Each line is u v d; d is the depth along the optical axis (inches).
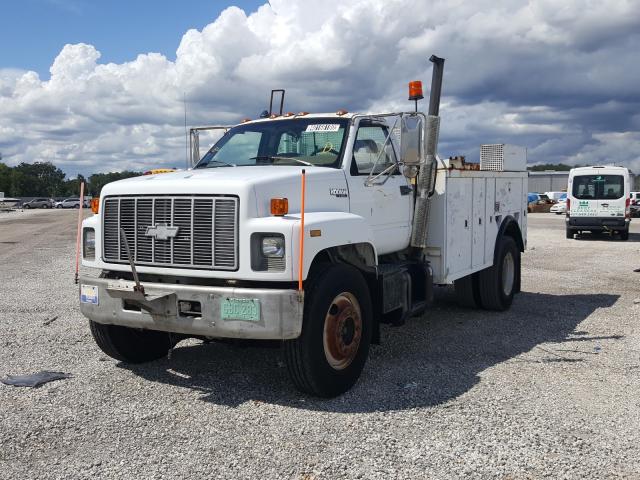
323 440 173.0
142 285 203.5
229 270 194.7
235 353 264.4
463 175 305.3
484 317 341.4
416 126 241.3
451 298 399.9
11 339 288.2
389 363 249.3
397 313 254.4
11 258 670.5
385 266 257.8
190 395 211.0
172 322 199.6
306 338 195.5
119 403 203.3
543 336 295.6
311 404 201.8
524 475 151.9
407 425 183.2
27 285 462.6
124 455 164.2
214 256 196.4
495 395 209.2
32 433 178.9
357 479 150.5
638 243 822.5
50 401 205.0
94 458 162.6
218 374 234.8
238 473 153.9
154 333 248.7
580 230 890.7
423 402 202.7
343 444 170.2
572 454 163.5
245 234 191.9
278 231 189.3
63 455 164.6
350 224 214.7
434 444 169.8
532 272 526.6
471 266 319.6
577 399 205.2
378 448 167.5
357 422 185.8
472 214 319.3
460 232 305.3
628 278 490.6
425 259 290.5
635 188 1803.6
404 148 241.4
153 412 195.2
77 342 283.3
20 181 6028.5
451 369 240.4
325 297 199.6
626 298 400.2
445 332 304.8
